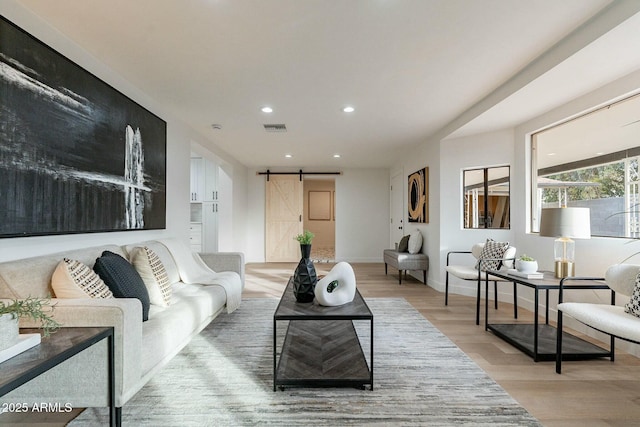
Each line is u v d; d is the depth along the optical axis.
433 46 2.32
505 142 4.04
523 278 2.68
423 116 3.94
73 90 2.17
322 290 2.19
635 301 1.99
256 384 2.04
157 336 1.89
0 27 1.67
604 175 2.82
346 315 2.00
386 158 6.70
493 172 4.21
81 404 1.51
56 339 1.38
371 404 1.82
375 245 7.97
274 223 7.88
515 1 1.84
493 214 4.22
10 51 1.72
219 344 2.70
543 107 3.22
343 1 1.84
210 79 2.88
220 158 5.70
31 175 1.85
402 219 6.66
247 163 7.28
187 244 4.17
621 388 2.01
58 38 2.12
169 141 3.70
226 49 2.37
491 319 3.39
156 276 2.42
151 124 3.21
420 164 5.43
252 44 2.30
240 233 7.20
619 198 2.69
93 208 2.37
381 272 6.45
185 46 2.33
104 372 1.52
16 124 1.76
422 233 5.44
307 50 2.38
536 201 3.70
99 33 2.16
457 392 1.96
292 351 2.40
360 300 2.35
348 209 7.96
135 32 2.15
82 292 1.75
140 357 1.67
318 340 2.62
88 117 2.31
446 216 4.62
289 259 7.88
